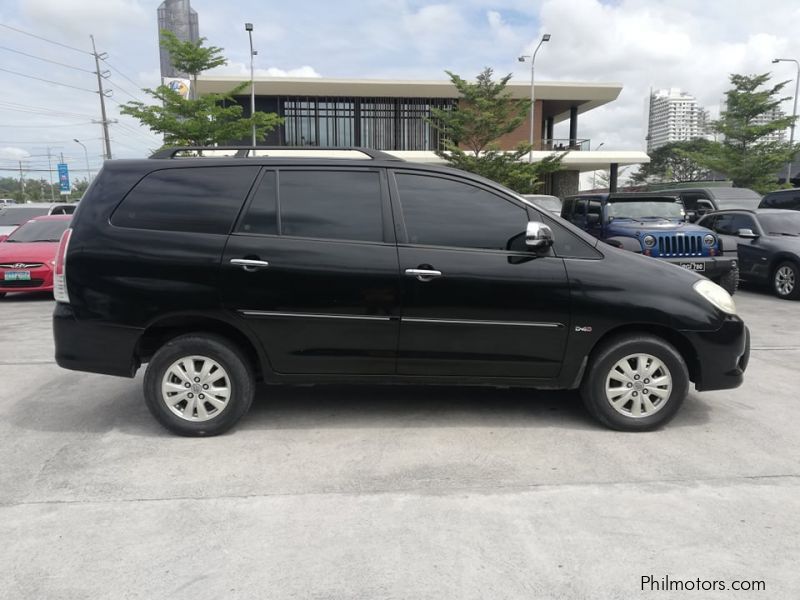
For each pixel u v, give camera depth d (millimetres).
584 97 37594
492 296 4074
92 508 3188
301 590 2523
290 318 4066
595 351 4227
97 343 4109
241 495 3328
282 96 36938
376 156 4312
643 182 62406
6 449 3967
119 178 4211
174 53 23047
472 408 4742
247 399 4172
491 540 2887
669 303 4117
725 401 4945
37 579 2594
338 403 4855
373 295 4059
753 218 11523
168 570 2656
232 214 4117
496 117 26703
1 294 11750
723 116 35406
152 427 4359
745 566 2686
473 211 4191
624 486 3432
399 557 2748
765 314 9180
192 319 4121
